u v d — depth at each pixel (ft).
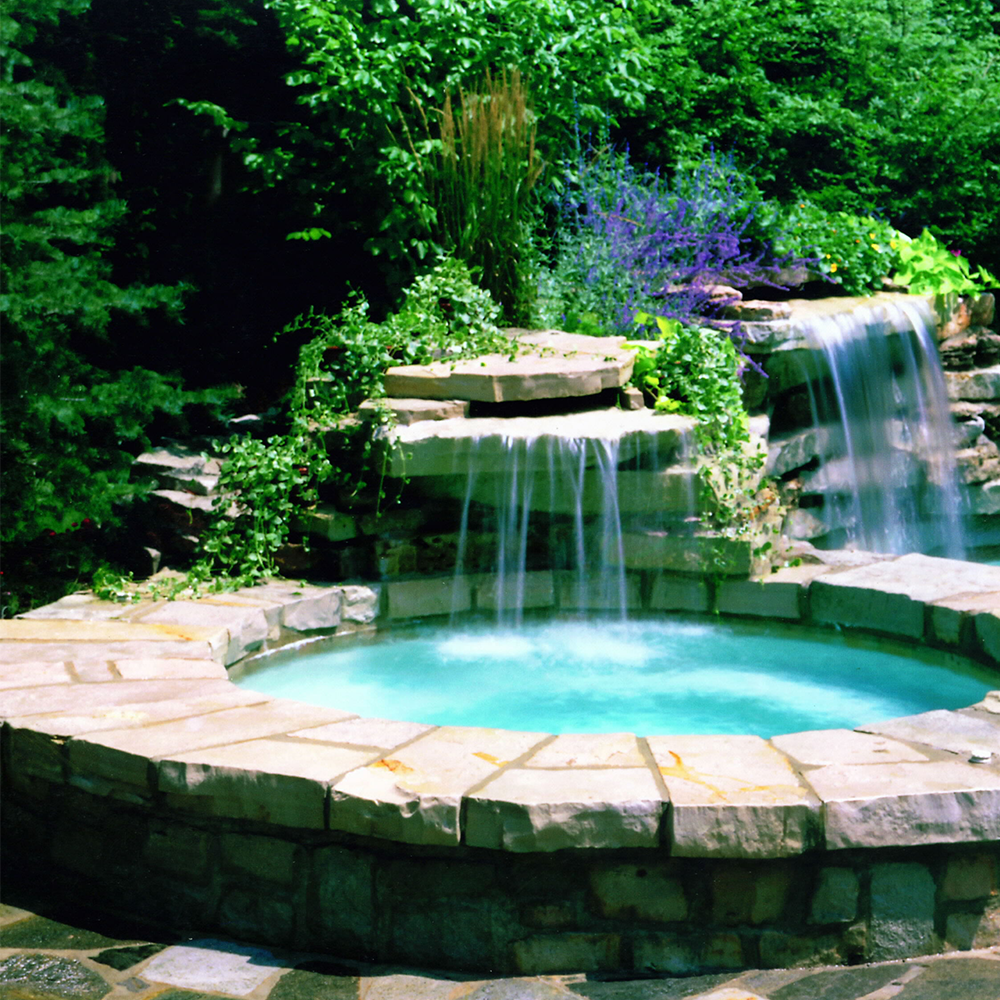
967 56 36.91
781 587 17.07
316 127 25.44
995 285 28.17
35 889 11.28
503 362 18.93
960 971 9.40
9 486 18.11
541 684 15.10
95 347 22.74
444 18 23.31
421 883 9.73
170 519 18.88
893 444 23.50
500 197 23.00
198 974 9.55
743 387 21.06
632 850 9.48
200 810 10.23
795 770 10.00
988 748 10.53
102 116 19.60
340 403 19.01
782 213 25.55
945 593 15.87
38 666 13.28
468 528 18.33
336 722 11.37
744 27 32.35
